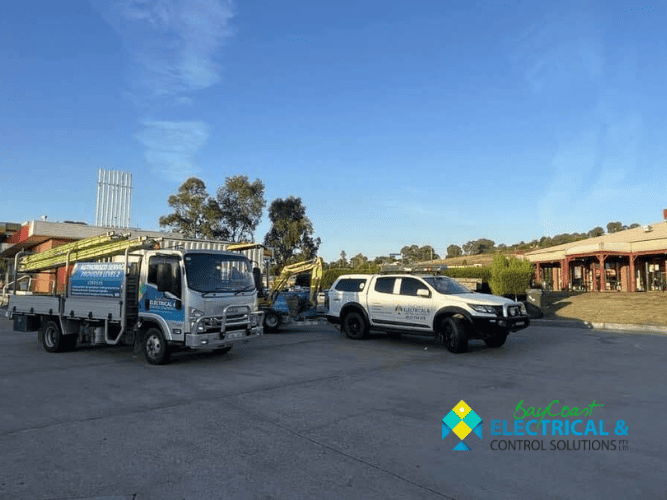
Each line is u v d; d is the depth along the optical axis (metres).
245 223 48.44
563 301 24.31
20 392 7.01
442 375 8.21
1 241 48.59
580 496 3.58
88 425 5.38
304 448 4.64
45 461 4.30
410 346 11.96
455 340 10.56
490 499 3.53
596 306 21.41
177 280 8.96
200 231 46.38
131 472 4.05
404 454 4.48
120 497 3.58
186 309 8.74
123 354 10.83
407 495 3.60
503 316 10.41
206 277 9.17
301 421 5.53
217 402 6.41
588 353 10.66
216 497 3.58
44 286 14.05
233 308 9.43
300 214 53.56
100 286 10.22
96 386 7.42
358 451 4.56
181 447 4.66
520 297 23.02
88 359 10.12
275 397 6.69
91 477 3.95
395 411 5.94
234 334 9.41
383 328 12.44
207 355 10.58
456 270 33.88
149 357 9.40
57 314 10.95
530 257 36.97
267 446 4.69
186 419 5.62
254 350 11.34
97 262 10.52
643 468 4.12
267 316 15.03
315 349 11.48
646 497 3.55
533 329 16.34
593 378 7.88
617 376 8.05
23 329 11.91
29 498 3.56
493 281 23.72
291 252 52.56
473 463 4.26
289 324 15.62
